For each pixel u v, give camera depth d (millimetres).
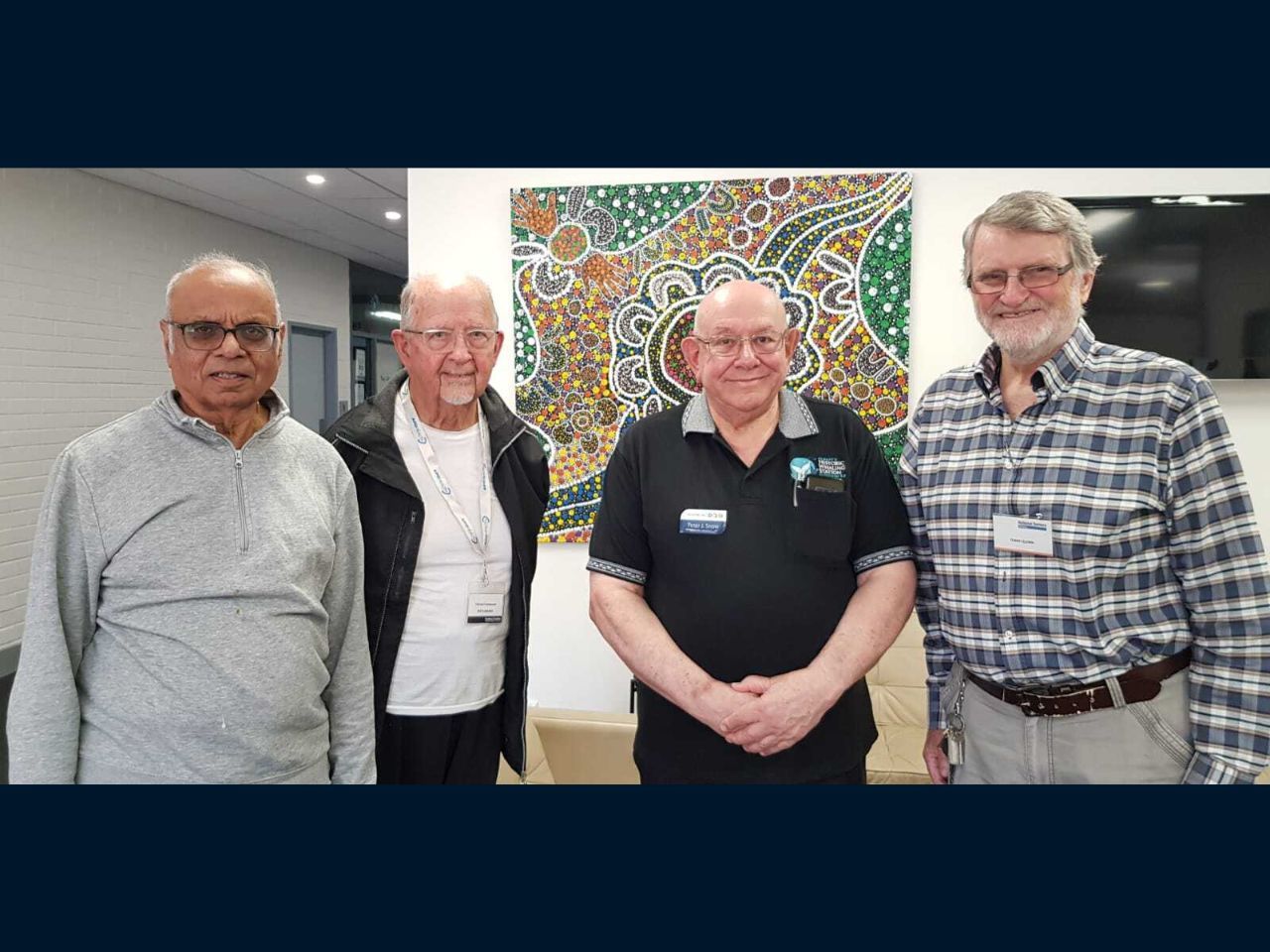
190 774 1273
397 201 5477
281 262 6773
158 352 5426
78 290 4785
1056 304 1379
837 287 2889
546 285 3057
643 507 1529
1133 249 2730
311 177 4855
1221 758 1309
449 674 1699
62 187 4652
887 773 2443
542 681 3213
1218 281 2678
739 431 1526
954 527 1483
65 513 1267
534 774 2328
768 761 1453
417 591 1703
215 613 1295
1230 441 1324
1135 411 1365
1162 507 1347
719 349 1444
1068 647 1371
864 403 2895
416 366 1689
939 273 2871
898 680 2852
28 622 1239
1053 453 1403
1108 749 1367
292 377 7164
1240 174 2707
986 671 1463
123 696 1271
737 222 2932
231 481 1344
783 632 1447
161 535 1283
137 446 1309
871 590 1510
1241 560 1305
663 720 1517
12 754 1216
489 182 3096
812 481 1477
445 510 1726
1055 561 1382
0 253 4266
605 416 3061
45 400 4555
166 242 5473
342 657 1534
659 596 1513
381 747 1683
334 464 1525
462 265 3139
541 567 3188
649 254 2990
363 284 8602
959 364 2879
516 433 1833
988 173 2822
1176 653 1371
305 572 1395
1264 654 1292
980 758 1502
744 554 1456
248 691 1300
